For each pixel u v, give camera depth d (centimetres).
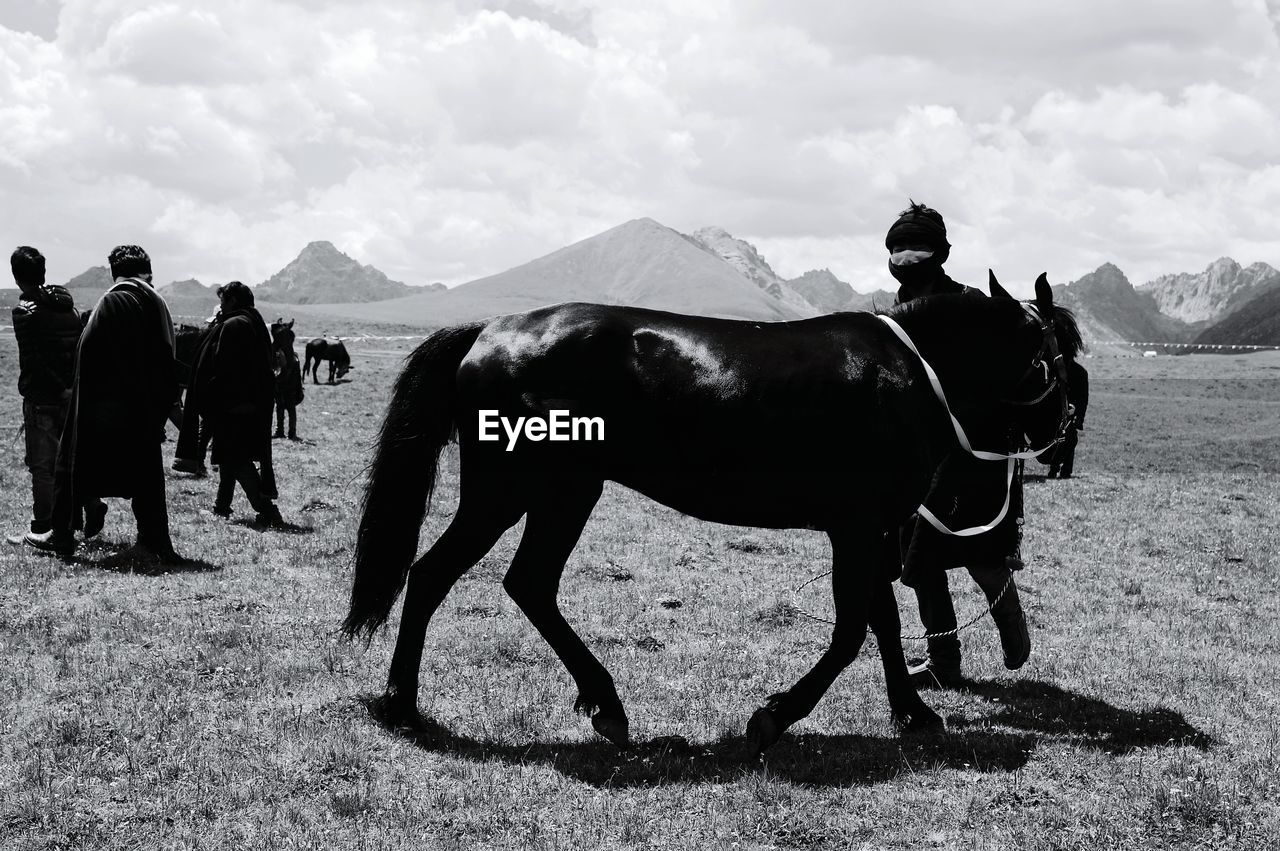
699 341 555
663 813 478
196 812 460
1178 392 5528
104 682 623
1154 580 1090
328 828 450
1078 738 595
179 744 531
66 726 541
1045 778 534
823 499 555
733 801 492
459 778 512
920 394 571
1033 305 649
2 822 443
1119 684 712
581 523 566
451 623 798
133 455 909
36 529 975
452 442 597
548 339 556
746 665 724
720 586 983
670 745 560
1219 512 1590
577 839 447
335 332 10400
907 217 670
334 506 1305
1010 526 669
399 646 573
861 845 456
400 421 578
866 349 561
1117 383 6053
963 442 598
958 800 502
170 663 661
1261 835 469
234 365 1123
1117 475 2086
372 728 567
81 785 480
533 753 550
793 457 547
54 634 708
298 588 880
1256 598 1024
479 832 453
